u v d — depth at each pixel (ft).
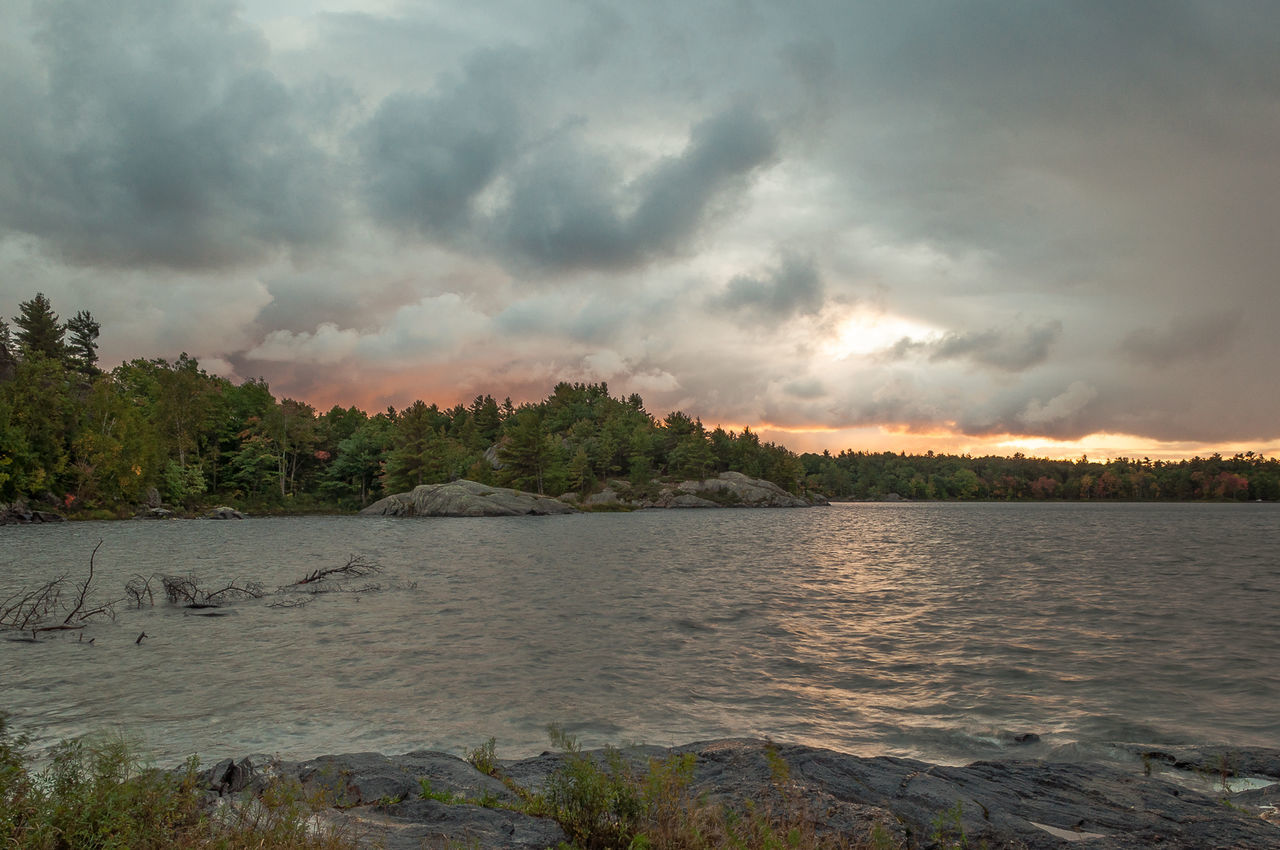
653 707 41.45
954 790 25.58
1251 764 31.32
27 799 18.16
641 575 108.78
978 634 63.05
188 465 350.84
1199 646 57.62
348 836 19.79
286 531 224.94
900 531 254.27
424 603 79.51
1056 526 296.30
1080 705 41.93
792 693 44.50
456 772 27.32
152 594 80.84
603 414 628.69
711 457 541.34
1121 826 22.57
